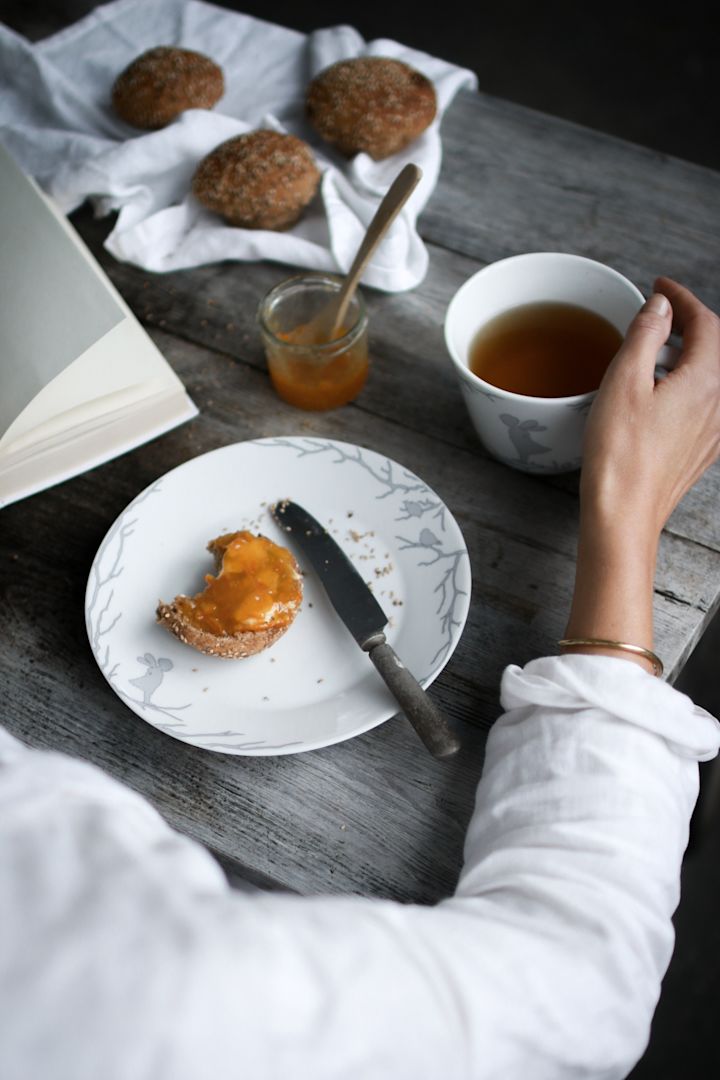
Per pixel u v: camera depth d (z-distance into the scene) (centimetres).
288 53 105
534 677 66
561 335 80
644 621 67
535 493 81
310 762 73
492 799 64
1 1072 40
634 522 69
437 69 103
